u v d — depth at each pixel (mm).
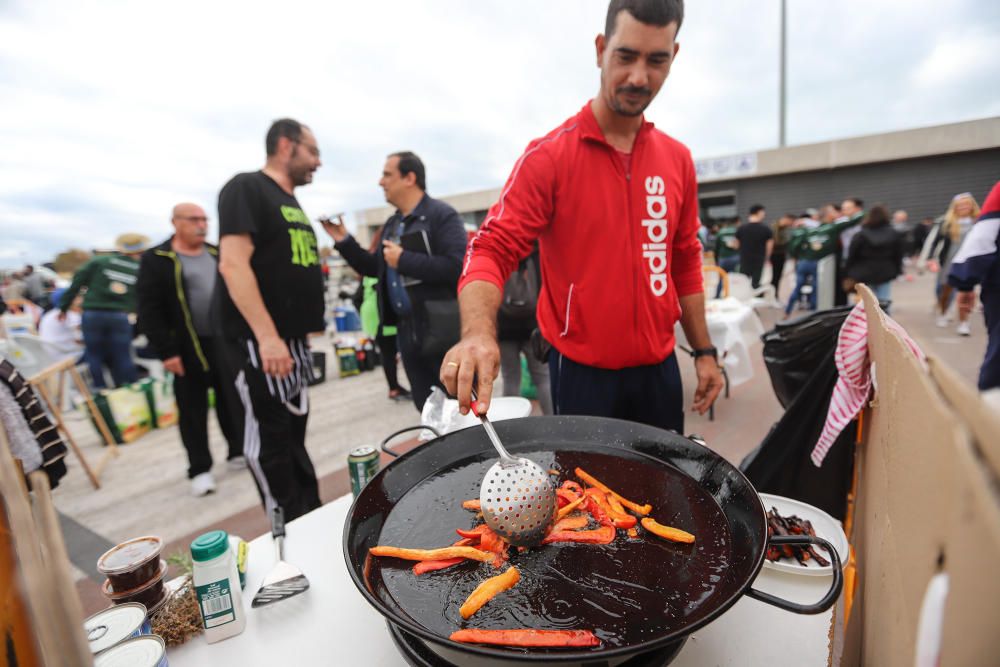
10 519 265
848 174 17250
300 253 1919
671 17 1078
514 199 1258
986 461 230
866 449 924
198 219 2855
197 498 2773
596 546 754
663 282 1378
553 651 562
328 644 708
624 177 1280
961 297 2385
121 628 658
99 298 4352
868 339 869
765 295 7602
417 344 2486
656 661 569
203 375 2883
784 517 923
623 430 1033
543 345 1701
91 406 3387
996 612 198
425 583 696
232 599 722
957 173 15609
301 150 1901
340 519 1031
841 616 1205
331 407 4422
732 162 18562
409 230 2441
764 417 3193
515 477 766
